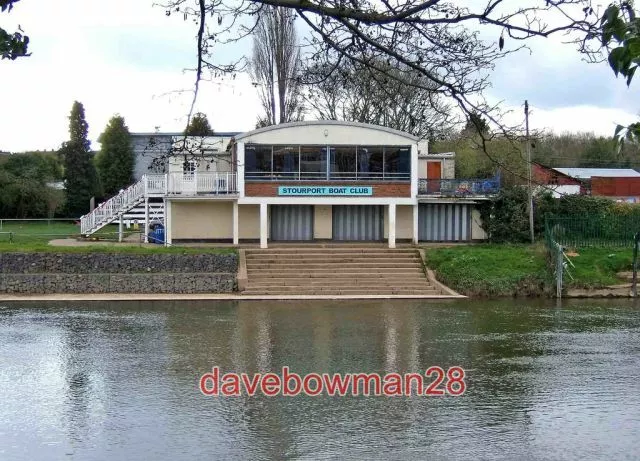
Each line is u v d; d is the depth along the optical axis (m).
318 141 36.94
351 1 6.41
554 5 5.33
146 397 14.32
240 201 36.81
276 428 12.30
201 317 25.05
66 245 35.03
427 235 39.38
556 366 17.34
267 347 19.44
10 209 56.81
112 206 39.81
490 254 33.88
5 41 5.20
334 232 39.16
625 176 56.47
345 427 12.40
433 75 6.47
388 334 21.67
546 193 38.38
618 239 35.25
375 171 37.47
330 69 7.84
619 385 15.50
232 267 32.84
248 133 36.31
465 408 13.65
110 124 64.44
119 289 31.17
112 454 10.96
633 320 24.94
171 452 11.05
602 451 11.21
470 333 22.00
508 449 11.25
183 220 38.34
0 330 22.22
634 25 3.70
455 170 43.50
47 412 13.25
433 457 10.83
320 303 29.09
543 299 30.78
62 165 65.44
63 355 18.36
